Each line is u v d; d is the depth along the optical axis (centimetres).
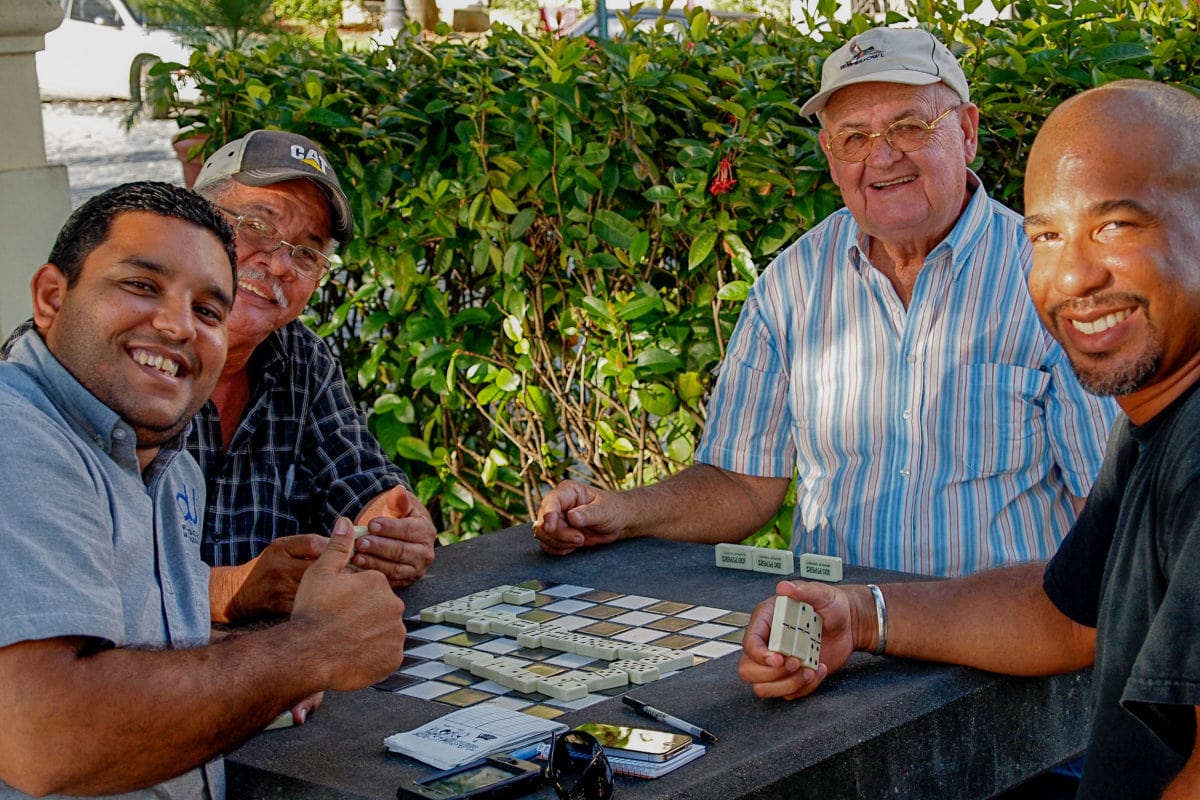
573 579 262
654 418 382
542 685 199
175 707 159
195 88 354
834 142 287
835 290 299
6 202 371
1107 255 157
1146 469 161
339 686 173
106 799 168
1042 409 284
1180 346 158
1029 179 166
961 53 350
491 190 343
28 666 153
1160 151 156
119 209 175
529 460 378
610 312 348
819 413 300
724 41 390
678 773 167
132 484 178
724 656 212
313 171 288
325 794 170
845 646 202
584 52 343
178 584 193
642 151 346
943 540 284
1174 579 146
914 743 193
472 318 359
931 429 287
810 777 179
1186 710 149
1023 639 201
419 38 387
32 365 174
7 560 154
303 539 249
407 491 279
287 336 306
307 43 356
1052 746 213
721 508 310
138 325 173
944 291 286
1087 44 349
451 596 255
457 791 162
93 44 941
